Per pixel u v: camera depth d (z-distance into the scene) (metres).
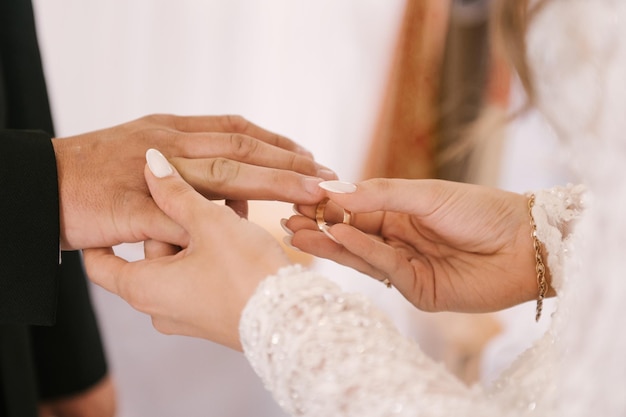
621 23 0.41
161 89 1.37
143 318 1.38
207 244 0.51
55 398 0.79
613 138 0.42
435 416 0.43
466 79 1.21
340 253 0.62
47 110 0.75
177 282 0.51
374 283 1.31
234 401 1.26
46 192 0.60
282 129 1.39
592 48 0.43
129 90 1.37
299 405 0.46
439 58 1.22
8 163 0.60
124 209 0.59
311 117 1.37
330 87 1.35
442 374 0.47
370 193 0.60
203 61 1.36
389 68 1.28
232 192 0.61
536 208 0.60
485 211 0.61
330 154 1.37
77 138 0.63
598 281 0.43
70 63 1.34
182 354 1.34
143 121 0.67
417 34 1.23
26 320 0.60
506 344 1.15
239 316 0.49
